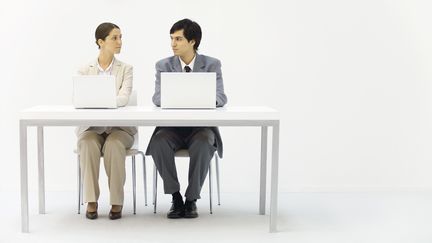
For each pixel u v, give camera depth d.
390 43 4.20
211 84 2.86
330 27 4.17
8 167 4.12
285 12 4.15
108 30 3.25
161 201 3.79
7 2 4.06
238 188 4.21
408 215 3.41
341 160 4.24
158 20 4.12
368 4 4.18
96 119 2.77
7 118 4.11
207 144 3.17
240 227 3.05
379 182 4.26
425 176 4.28
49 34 4.08
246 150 4.21
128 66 3.34
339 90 4.20
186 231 2.94
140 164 4.20
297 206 3.66
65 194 4.01
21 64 4.09
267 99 4.19
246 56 4.16
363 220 3.27
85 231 2.91
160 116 2.77
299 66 4.18
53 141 4.15
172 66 3.31
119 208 3.21
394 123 4.24
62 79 4.10
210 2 4.13
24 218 2.88
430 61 4.22
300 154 4.22
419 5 4.20
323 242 2.77
